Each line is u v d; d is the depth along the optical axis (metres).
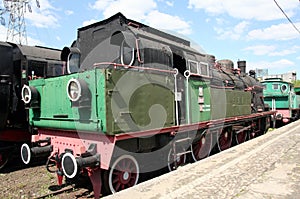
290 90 18.34
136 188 4.02
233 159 5.64
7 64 7.77
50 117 5.81
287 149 6.53
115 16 6.06
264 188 3.90
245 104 10.35
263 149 6.59
